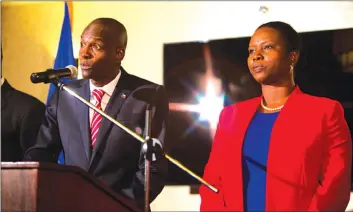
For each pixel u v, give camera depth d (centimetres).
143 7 405
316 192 236
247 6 385
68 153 280
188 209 375
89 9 411
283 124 247
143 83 297
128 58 404
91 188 222
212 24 390
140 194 263
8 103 336
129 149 276
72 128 283
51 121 290
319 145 241
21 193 205
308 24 367
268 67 261
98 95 291
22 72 413
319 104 249
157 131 285
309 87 357
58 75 246
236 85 375
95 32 296
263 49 266
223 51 382
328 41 359
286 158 240
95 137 281
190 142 379
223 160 253
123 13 409
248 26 382
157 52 399
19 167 206
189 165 376
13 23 419
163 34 399
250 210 241
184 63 388
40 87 407
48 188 207
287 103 253
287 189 237
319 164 241
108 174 273
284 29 269
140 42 403
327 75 355
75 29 409
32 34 417
